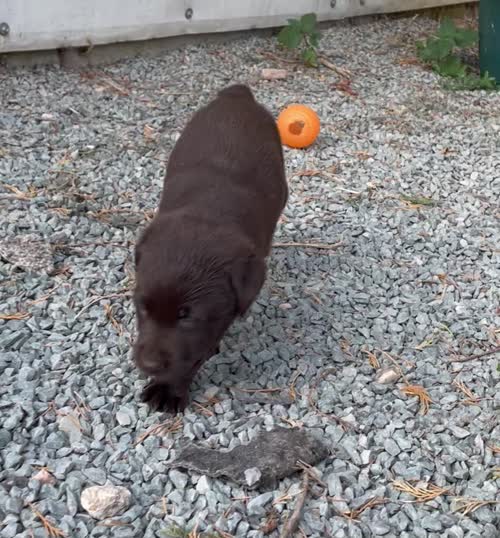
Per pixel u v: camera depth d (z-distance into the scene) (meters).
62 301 0.64
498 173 0.98
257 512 0.47
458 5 1.71
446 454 0.54
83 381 0.56
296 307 0.67
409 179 0.95
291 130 0.97
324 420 0.55
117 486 0.48
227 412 0.55
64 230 0.73
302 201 0.86
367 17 1.58
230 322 0.50
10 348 0.58
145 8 1.18
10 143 0.89
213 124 0.62
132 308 0.64
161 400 0.54
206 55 1.26
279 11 1.38
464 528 0.48
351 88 1.21
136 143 0.94
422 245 0.80
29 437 0.51
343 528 0.47
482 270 0.77
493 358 0.64
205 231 0.50
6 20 1.03
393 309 0.69
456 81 1.29
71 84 1.08
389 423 0.56
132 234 0.75
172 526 0.46
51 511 0.46
